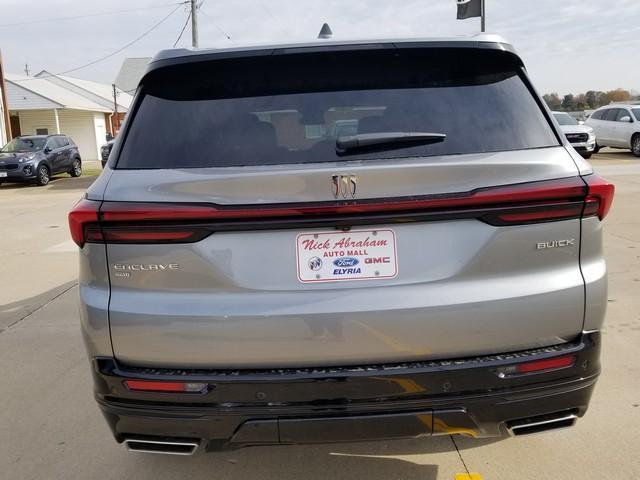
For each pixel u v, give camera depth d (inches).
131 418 84.0
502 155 83.9
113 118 1844.2
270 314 79.0
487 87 92.8
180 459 110.8
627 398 125.7
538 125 89.4
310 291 79.9
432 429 82.6
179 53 95.0
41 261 291.6
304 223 78.7
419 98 91.1
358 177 78.0
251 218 78.3
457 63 95.2
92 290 83.1
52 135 852.0
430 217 79.3
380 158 83.4
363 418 80.7
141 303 80.7
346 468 105.7
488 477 101.5
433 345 80.3
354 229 79.7
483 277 81.0
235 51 94.0
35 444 117.6
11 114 1510.8
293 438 82.4
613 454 106.7
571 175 82.6
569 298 82.5
